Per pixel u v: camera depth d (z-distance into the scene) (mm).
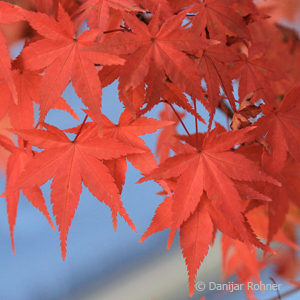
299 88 785
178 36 753
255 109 785
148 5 770
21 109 793
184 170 775
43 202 790
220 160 778
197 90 756
